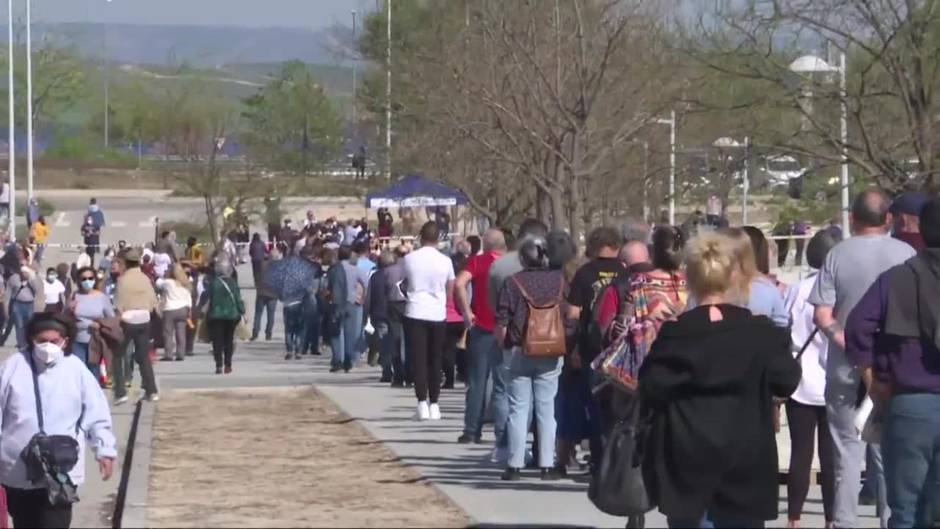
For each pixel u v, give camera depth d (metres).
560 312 36.22
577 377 37.03
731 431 21.81
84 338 62.88
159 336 87.19
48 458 30.56
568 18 77.56
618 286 32.12
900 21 62.44
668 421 22.23
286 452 44.19
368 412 54.25
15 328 100.50
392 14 109.62
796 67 65.12
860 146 64.38
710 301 22.44
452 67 82.12
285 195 182.25
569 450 37.69
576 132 73.56
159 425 51.81
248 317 125.06
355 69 136.25
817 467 35.50
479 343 44.47
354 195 157.50
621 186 84.19
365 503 35.22
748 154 67.44
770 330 22.11
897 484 25.58
